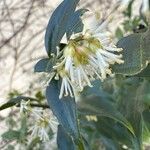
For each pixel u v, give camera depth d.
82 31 0.15
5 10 0.70
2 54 0.68
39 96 0.28
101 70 0.14
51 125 0.20
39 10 0.69
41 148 0.35
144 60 0.13
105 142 0.29
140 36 0.13
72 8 0.15
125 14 0.46
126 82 0.22
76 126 0.14
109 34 0.14
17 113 0.45
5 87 0.66
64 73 0.14
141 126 0.19
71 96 0.15
